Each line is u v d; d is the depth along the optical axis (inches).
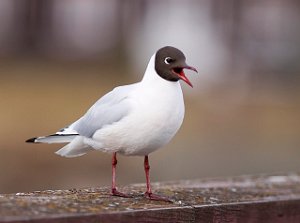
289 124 831.1
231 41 1220.5
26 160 589.9
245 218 271.6
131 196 260.5
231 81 1105.4
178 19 1198.3
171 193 284.0
